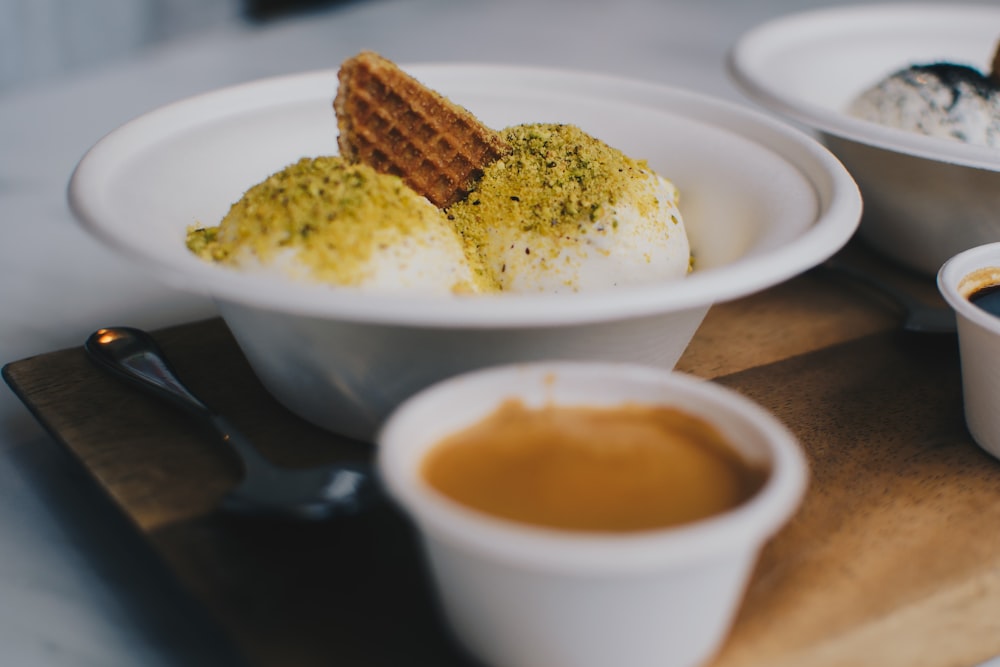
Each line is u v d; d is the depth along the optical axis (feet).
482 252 1.18
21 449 1.19
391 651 0.96
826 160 1.21
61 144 1.83
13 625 1.02
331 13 2.74
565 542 0.85
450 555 0.89
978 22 1.77
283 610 0.98
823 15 1.73
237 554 1.01
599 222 1.16
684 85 2.19
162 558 1.01
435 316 0.95
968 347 1.15
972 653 1.02
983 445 1.17
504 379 0.96
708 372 1.26
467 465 0.91
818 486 1.12
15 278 1.47
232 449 1.08
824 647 0.97
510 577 0.88
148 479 1.07
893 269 1.49
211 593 0.98
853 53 1.72
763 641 0.97
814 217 1.13
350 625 0.97
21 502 1.13
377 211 1.09
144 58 2.32
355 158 1.18
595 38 2.55
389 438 0.90
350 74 1.17
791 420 1.20
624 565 0.84
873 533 1.07
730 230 1.23
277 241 1.07
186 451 1.11
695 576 0.88
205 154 1.21
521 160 1.21
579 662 0.91
